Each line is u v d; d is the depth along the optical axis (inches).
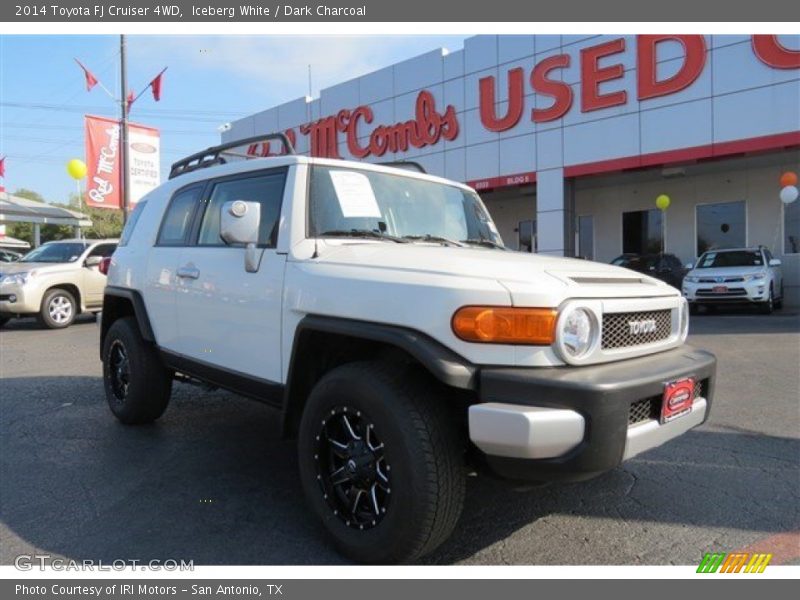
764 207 663.8
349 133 847.7
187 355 167.6
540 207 680.4
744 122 552.7
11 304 460.1
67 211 986.1
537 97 675.4
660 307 123.9
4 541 124.2
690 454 174.9
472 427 100.7
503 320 102.6
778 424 202.1
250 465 167.5
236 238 133.4
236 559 117.0
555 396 98.6
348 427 117.3
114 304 209.8
